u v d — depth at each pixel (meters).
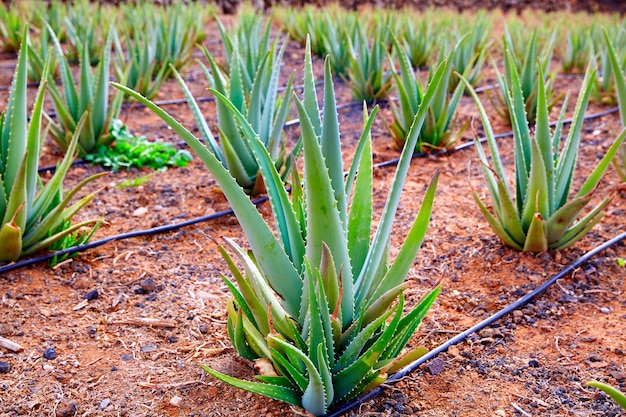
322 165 1.24
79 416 1.47
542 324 1.76
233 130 2.30
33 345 1.65
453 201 2.42
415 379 1.57
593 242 2.11
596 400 1.51
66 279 1.91
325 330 1.34
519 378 1.58
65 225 2.04
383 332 1.44
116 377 1.57
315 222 1.30
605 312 1.80
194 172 2.66
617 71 2.12
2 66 4.23
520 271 1.95
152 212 2.32
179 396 1.52
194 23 4.82
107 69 2.64
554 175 1.95
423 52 4.45
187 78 4.14
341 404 1.47
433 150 2.84
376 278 1.51
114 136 2.70
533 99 3.17
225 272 1.98
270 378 1.41
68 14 4.98
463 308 1.82
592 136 3.07
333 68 4.23
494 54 4.85
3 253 1.88
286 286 1.41
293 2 7.60
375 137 3.10
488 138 1.99
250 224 1.35
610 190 2.47
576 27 4.99
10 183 1.87
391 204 1.37
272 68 2.39
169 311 1.79
